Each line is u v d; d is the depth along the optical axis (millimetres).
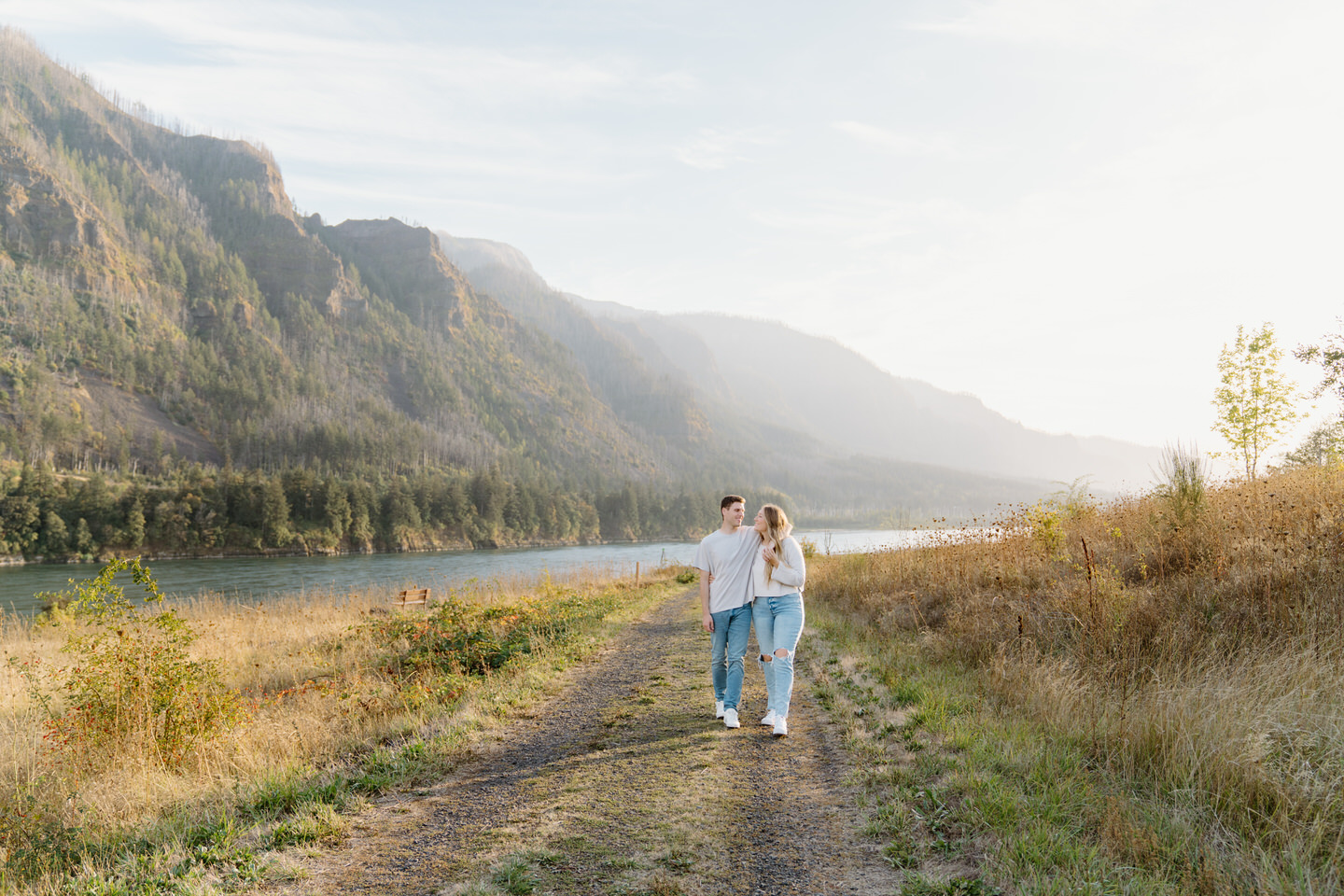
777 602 5496
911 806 3795
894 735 5078
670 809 3869
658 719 5777
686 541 167500
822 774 4418
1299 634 5418
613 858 3299
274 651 12117
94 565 69812
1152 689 5129
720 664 5711
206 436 174375
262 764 5102
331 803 4141
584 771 4535
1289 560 6395
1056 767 4191
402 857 3375
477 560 77625
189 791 4836
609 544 149875
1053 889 2838
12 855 3984
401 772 4605
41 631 15648
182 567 64812
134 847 3828
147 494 84438
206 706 6227
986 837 3389
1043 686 5617
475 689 7094
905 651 8016
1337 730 3980
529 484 149500
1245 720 4242
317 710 6828
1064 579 8383
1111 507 11438
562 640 9867
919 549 12969
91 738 5820
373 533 102500
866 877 3105
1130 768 4199
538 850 3383
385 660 10094
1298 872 2859
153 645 6430
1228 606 6156
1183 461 8461
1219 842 3295
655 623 12242
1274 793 3576
